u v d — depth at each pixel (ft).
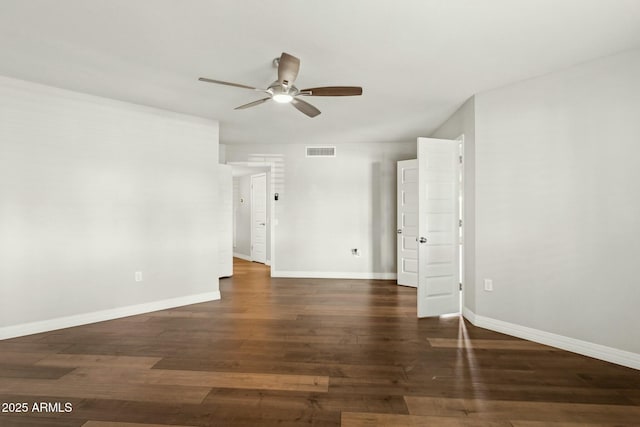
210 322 11.66
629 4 6.49
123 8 6.68
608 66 8.68
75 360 8.55
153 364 8.34
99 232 11.73
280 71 8.09
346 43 8.02
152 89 11.05
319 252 19.95
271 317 12.26
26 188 10.34
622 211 8.46
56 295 10.84
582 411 6.45
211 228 14.78
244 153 20.16
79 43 8.08
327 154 19.84
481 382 7.55
